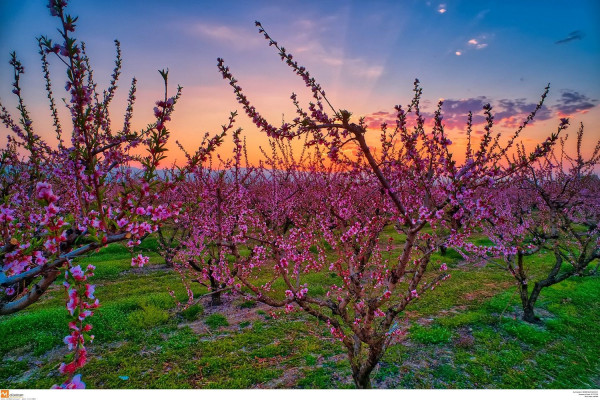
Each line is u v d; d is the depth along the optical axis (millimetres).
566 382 6184
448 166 3939
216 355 7203
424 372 6484
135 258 3193
